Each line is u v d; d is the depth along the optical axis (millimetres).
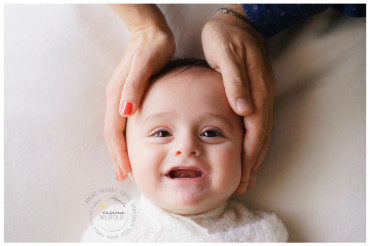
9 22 1113
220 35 979
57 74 1121
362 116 1037
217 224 953
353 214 1013
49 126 1108
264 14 1028
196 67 989
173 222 928
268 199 1075
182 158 867
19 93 1109
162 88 929
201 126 898
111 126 1001
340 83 1062
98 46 1134
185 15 1143
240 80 897
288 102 1094
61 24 1126
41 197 1085
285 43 1119
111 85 996
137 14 1012
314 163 1051
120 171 1059
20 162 1091
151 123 905
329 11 1095
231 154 899
